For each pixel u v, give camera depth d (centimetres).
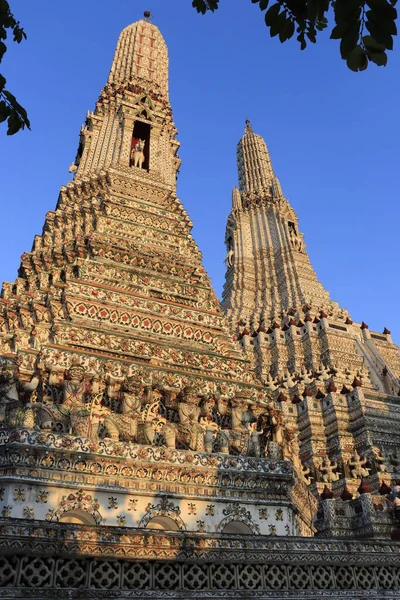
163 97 3803
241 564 1156
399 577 1335
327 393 3969
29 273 2345
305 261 6625
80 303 1900
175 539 1105
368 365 5031
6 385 1445
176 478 1449
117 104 3497
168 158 3344
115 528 1055
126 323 1956
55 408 1434
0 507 1209
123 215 2595
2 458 1266
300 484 1964
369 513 2252
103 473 1359
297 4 552
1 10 600
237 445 1700
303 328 5294
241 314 6156
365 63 545
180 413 1652
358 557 1302
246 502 1511
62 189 2970
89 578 996
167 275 2331
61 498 1282
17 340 1706
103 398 1641
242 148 8794
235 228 7394
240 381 1922
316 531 2342
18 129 636
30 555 955
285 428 1962
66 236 2470
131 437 1483
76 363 1543
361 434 3625
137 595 1019
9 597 909
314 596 1198
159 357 1862
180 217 2814
